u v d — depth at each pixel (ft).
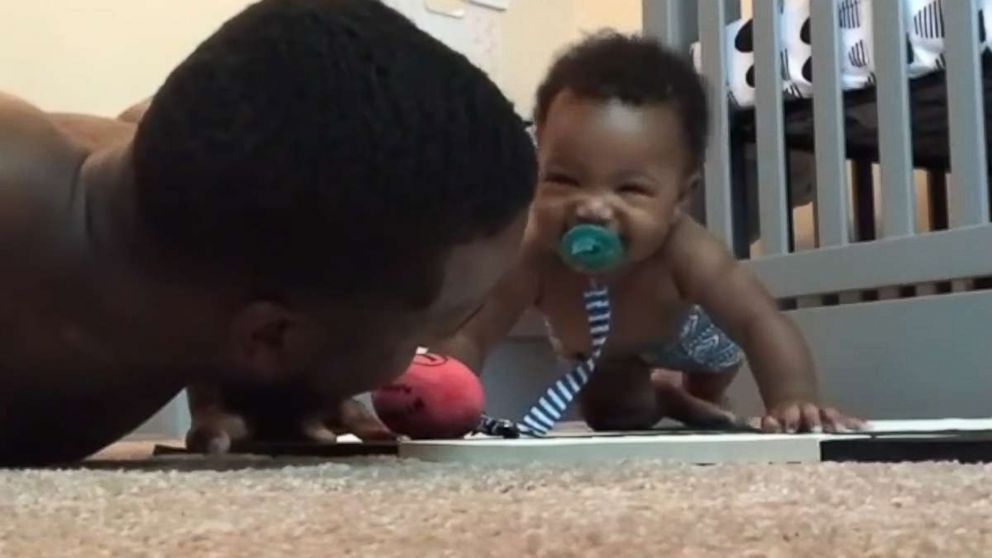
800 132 5.91
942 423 3.49
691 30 5.94
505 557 1.07
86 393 2.24
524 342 6.43
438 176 1.86
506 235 2.02
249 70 1.86
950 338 4.45
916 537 1.15
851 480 1.74
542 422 3.57
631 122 3.97
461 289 2.00
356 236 1.86
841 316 4.84
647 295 4.24
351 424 3.05
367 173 1.82
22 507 1.51
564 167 4.00
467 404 3.04
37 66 6.14
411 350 2.09
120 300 2.06
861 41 5.00
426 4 7.17
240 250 1.89
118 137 2.30
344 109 1.82
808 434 2.83
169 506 1.51
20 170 2.06
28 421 2.28
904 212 4.73
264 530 1.28
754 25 5.32
